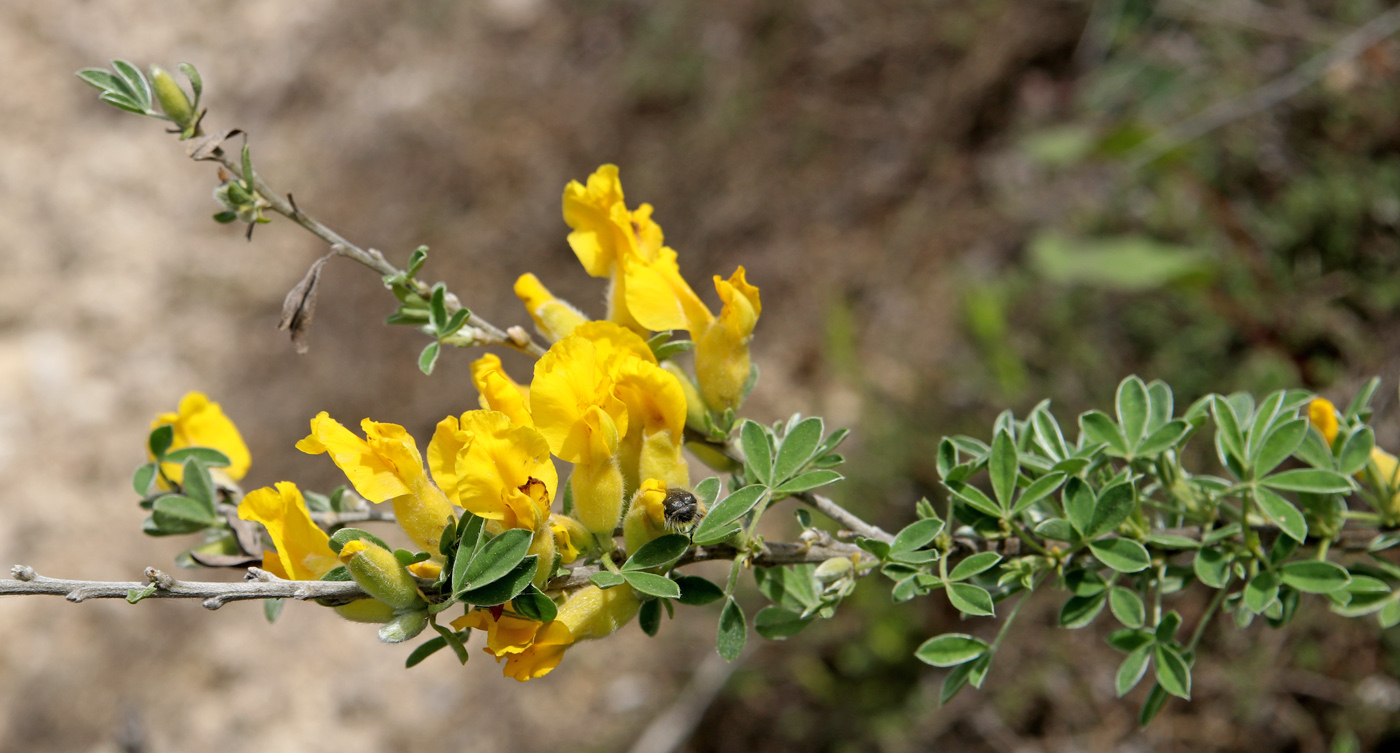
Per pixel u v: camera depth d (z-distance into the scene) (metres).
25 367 6.40
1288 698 3.40
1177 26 4.66
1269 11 4.41
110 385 6.21
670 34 5.94
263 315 6.12
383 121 6.54
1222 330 3.89
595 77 6.11
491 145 6.12
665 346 1.42
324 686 5.02
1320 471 1.41
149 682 5.21
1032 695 3.77
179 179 6.92
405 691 4.91
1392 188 3.88
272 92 7.09
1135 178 4.37
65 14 7.89
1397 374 3.56
